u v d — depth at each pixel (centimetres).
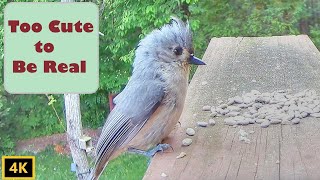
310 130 26
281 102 31
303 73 38
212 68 40
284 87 34
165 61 26
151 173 22
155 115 25
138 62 26
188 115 29
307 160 23
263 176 22
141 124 25
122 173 87
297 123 27
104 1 96
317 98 31
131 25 93
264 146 25
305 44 48
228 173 22
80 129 78
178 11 92
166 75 25
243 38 52
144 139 25
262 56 44
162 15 90
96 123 106
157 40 26
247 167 23
